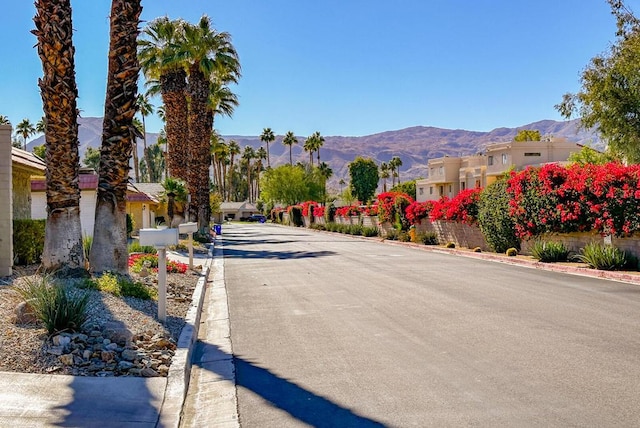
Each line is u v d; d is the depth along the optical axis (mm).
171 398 5777
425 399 5742
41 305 7414
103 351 6805
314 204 73500
